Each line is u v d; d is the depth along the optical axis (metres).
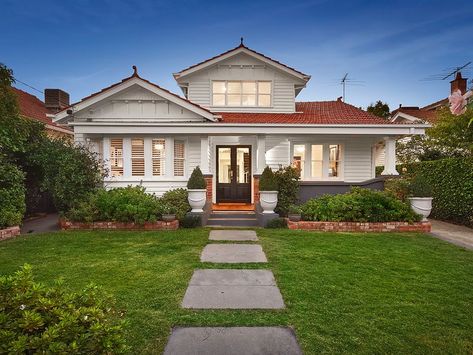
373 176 12.70
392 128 10.34
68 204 8.60
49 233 7.56
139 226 8.07
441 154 13.09
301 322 3.17
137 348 2.68
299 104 14.72
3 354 1.49
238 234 7.47
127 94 11.00
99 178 9.43
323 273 4.66
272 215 8.54
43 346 1.54
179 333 2.95
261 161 10.39
